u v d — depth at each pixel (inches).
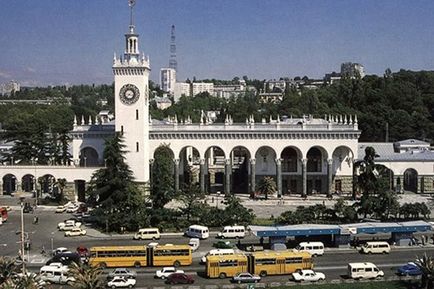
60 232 5049.2
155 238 4763.8
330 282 3555.6
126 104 6343.5
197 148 6811.0
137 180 6358.3
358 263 3725.4
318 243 4244.6
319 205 5310.0
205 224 5162.4
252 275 3649.1
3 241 4707.2
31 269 3831.2
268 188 6702.8
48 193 6909.5
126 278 3555.6
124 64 6304.1
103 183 5265.8
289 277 3745.1
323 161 7071.9
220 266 3705.7
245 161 7613.2
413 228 4503.0
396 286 3469.5
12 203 6368.1
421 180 7160.4
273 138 6855.3
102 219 5098.4
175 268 3905.0
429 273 3361.2
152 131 6727.4
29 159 7672.2
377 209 5206.7
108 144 5339.6
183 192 5743.1
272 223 5177.2
